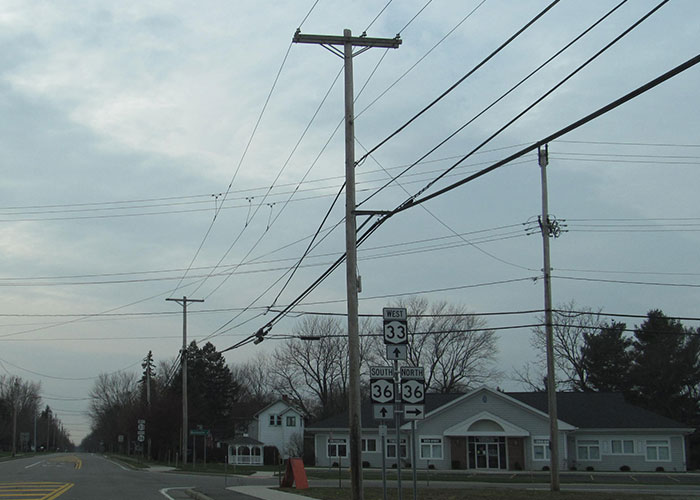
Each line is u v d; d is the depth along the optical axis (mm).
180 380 81875
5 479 34656
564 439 51656
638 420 52469
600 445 52656
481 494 26875
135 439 87625
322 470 52969
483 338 69312
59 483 31656
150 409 73062
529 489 30797
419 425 55094
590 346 69875
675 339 68438
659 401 67188
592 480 40844
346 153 19938
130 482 33750
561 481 39875
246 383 109125
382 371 16875
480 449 53438
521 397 56625
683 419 66188
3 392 135750
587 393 56188
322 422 60375
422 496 25703
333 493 26188
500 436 52781
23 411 141875
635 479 41906
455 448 53875
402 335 16828
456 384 70438
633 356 70188
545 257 30500
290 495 25156
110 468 52625
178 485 32312
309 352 79438
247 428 89375
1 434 128000
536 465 51844
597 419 52938
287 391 85125
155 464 64688
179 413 69812
